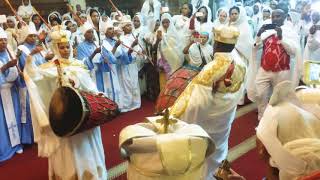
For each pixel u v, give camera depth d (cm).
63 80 266
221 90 223
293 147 116
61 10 906
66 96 239
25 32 443
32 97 259
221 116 229
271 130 120
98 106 240
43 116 258
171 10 866
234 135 415
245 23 499
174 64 543
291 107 124
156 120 142
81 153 267
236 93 232
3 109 382
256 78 434
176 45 544
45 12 884
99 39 509
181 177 124
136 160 126
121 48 527
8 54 393
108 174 340
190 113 217
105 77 506
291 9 624
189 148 123
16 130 396
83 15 628
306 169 114
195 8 660
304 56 517
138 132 128
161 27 551
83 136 267
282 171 119
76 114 232
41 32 492
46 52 375
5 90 382
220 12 534
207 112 224
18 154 398
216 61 222
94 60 484
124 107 542
